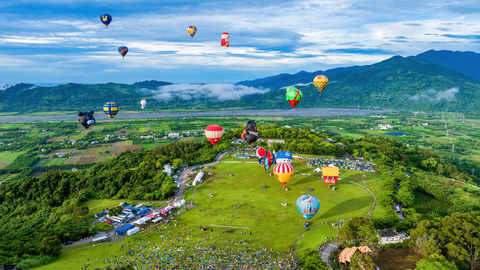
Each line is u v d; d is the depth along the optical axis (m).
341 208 150.25
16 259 103.56
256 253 110.62
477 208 151.00
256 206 153.25
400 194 157.25
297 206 138.75
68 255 110.81
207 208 152.25
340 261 101.81
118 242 120.69
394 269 96.56
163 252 110.44
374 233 109.19
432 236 101.88
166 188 164.50
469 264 98.00
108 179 196.62
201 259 104.81
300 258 104.94
